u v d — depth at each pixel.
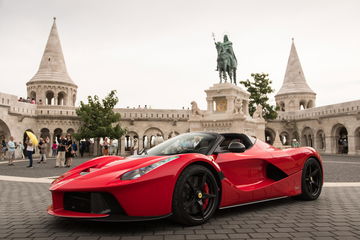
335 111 38.88
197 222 3.69
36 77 42.94
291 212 4.49
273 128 46.84
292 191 5.13
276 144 18.88
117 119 34.16
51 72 43.25
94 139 38.38
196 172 3.72
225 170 4.30
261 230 3.51
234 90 22.33
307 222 3.89
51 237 3.31
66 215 3.46
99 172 3.67
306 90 52.28
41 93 42.12
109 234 3.38
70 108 38.47
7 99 31.27
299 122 46.00
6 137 31.56
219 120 21.08
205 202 3.91
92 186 3.31
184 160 3.66
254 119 23.66
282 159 5.06
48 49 44.00
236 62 24.62
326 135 40.47
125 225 3.76
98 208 3.37
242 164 4.54
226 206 4.09
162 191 3.41
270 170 5.00
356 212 4.49
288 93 52.72
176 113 42.38
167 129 41.97
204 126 21.62
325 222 3.90
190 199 3.74
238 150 4.20
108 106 33.75
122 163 3.86
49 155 36.06
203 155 3.95
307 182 5.50
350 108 36.53
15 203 5.52
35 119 36.75
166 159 3.66
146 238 3.21
